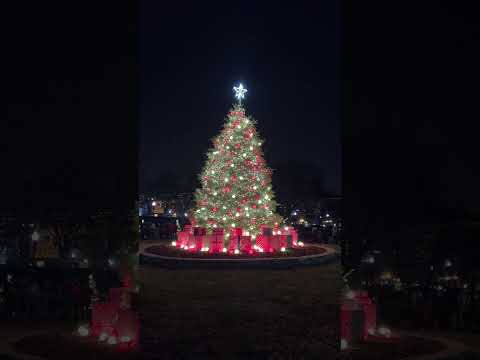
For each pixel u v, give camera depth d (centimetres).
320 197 3725
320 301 1366
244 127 2514
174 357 872
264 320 1143
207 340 971
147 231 3638
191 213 2650
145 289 1491
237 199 2436
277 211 3809
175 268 2055
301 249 2481
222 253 2291
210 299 1397
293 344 946
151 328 1059
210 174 2519
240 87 2539
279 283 1684
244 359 862
